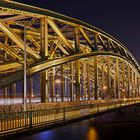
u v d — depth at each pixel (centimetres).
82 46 8481
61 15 5672
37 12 5000
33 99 8450
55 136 2275
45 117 2983
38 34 6419
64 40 5803
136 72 13288
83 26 6581
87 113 4406
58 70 10150
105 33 7956
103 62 11081
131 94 14588
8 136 2228
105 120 3716
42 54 5066
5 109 3203
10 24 5650
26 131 2495
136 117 4206
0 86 4225
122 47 9850
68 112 3609
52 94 8456
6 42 6350
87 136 2277
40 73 5200
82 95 9350
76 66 6794
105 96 10856
